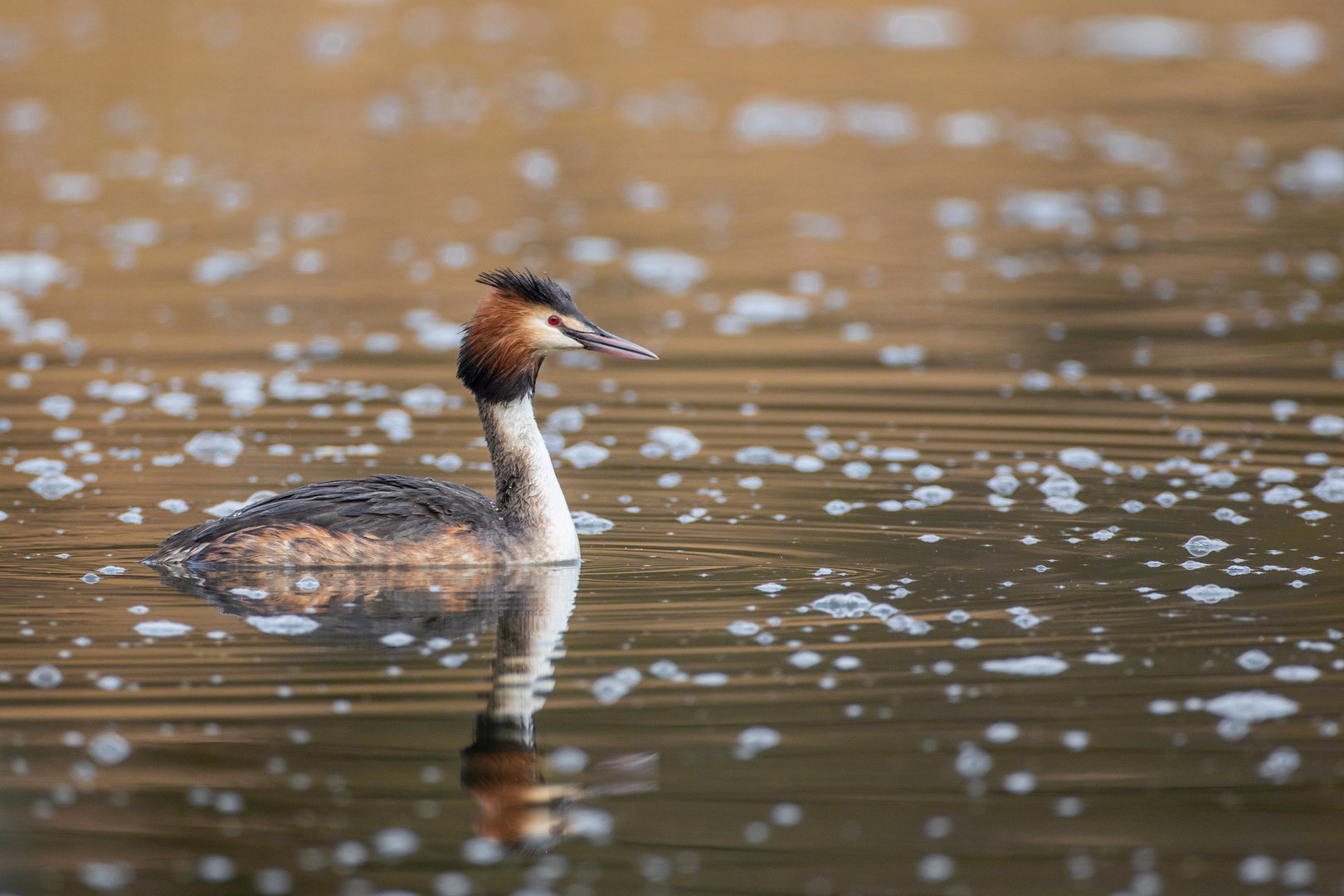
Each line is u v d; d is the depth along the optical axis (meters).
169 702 8.38
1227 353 18.69
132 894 6.54
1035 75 40.69
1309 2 48.62
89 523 12.00
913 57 42.78
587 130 36.06
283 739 7.93
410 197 30.05
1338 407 15.95
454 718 8.21
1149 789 7.42
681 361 18.75
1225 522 12.05
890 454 14.33
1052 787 7.45
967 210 29.02
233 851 6.89
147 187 30.67
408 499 11.08
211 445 14.52
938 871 6.73
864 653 9.13
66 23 44.72
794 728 8.07
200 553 10.73
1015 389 17.00
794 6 49.44
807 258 25.36
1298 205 28.97
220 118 36.47
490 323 11.23
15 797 7.30
